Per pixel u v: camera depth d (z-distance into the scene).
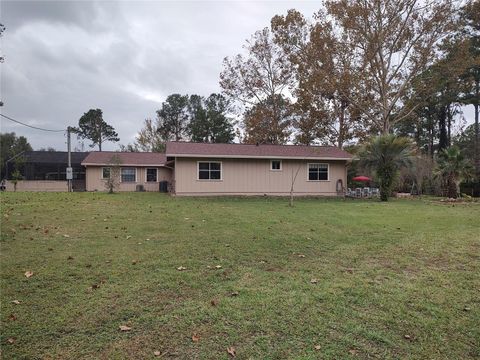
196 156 19.16
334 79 23.98
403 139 17.48
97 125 58.28
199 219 9.57
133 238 6.95
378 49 23.48
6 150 51.00
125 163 26.11
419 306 3.83
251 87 32.16
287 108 31.73
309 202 16.33
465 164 19.70
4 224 8.15
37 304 3.70
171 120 51.50
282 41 26.84
